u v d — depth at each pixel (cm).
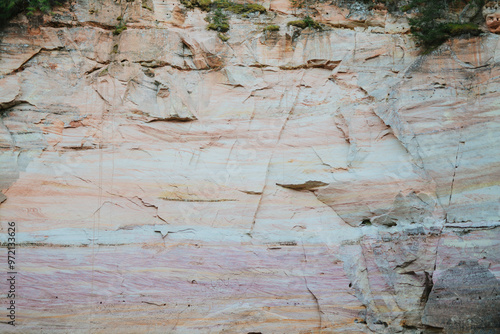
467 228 706
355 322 693
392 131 742
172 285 692
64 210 696
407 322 688
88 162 714
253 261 710
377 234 720
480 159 724
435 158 731
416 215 720
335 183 736
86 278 680
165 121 741
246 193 728
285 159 747
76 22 747
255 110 753
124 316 675
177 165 729
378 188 731
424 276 696
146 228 708
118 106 732
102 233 698
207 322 685
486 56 755
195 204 721
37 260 674
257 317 692
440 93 751
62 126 718
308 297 703
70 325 662
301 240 722
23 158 700
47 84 726
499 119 731
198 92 751
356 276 707
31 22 732
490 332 666
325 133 754
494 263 688
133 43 749
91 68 740
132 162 723
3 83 708
